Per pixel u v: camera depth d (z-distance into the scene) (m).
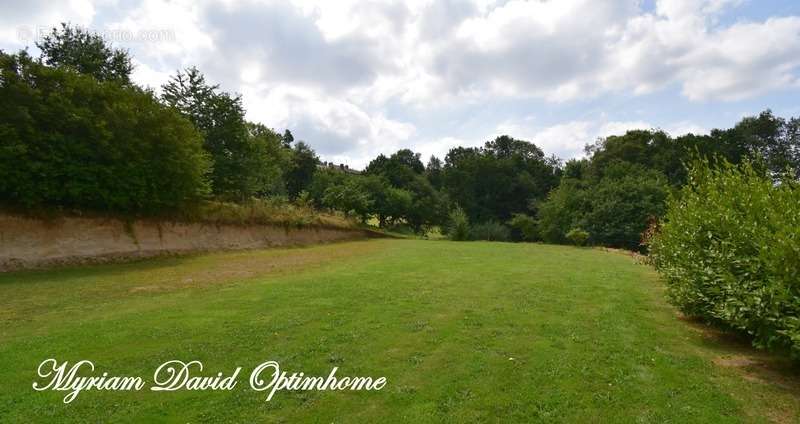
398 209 54.84
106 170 15.88
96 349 6.09
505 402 4.61
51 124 14.66
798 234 4.98
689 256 7.18
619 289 11.23
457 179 70.44
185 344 6.32
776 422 4.29
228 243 23.27
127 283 11.89
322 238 32.91
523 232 48.34
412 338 6.69
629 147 53.06
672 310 8.93
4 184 13.46
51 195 14.64
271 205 30.06
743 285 5.63
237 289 10.86
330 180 53.19
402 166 69.62
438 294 10.18
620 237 36.97
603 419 4.29
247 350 6.09
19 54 14.18
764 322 5.27
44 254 14.61
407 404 4.56
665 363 5.79
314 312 8.27
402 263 17.12
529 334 6.98
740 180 7.18
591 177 52.53
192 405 4.52
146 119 17.58
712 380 5.29
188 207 21.31
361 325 7.36
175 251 19.66
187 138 19.62
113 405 4.50
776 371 5.60
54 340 6.44
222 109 28.39
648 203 37.00
